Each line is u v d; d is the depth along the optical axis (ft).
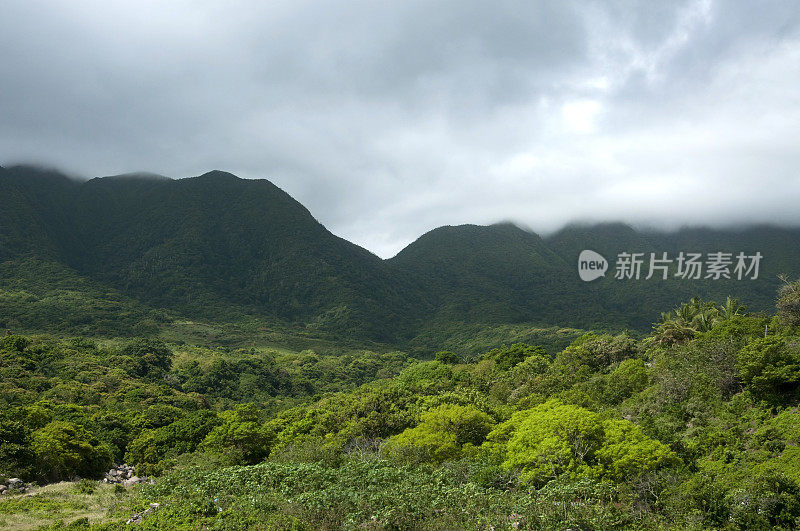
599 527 64.75
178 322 600.39
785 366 118.21
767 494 74.84
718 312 223.30
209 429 177.99
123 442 189.98
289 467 85.15
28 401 230.07
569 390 187.11
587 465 91.61
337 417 172.96
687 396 142.00
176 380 355.97
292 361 495.41
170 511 69.41
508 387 216.33
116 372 310.65
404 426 153.58
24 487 100.89
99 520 73.97
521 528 64.95
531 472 89.61
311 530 62.69
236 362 430.20
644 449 91.45
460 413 132.57
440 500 70.79
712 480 83.82
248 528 63.72
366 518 65.00
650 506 80.23
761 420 115.34
